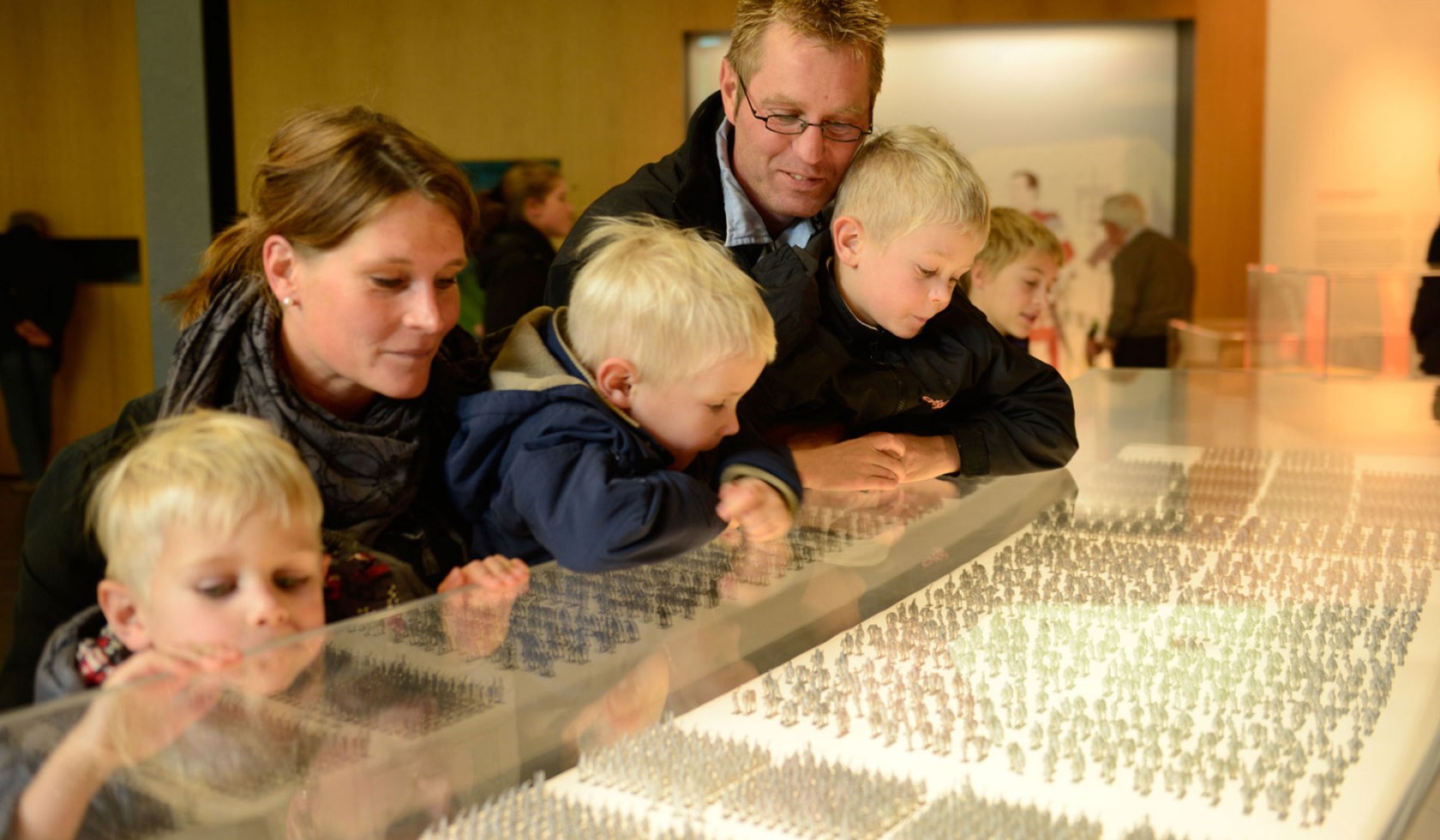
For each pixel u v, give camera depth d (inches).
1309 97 224.4
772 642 46.6
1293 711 45.1
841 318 72.1
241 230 52.9
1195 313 232.7
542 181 170.4
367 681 36.4
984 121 231.0
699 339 53.5
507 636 42.5
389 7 243.9
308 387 52.4
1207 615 53.8
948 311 77.7
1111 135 228.7
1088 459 82.7
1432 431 94.5
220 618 39.3
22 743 30.2
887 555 57.0
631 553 49.4
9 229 228.5
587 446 51.9
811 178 72.1
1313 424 97.3
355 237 47.9
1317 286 124.9
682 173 75.7
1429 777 40.4
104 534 41.3
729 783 36.7
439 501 56.7
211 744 32.4
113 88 248.8
